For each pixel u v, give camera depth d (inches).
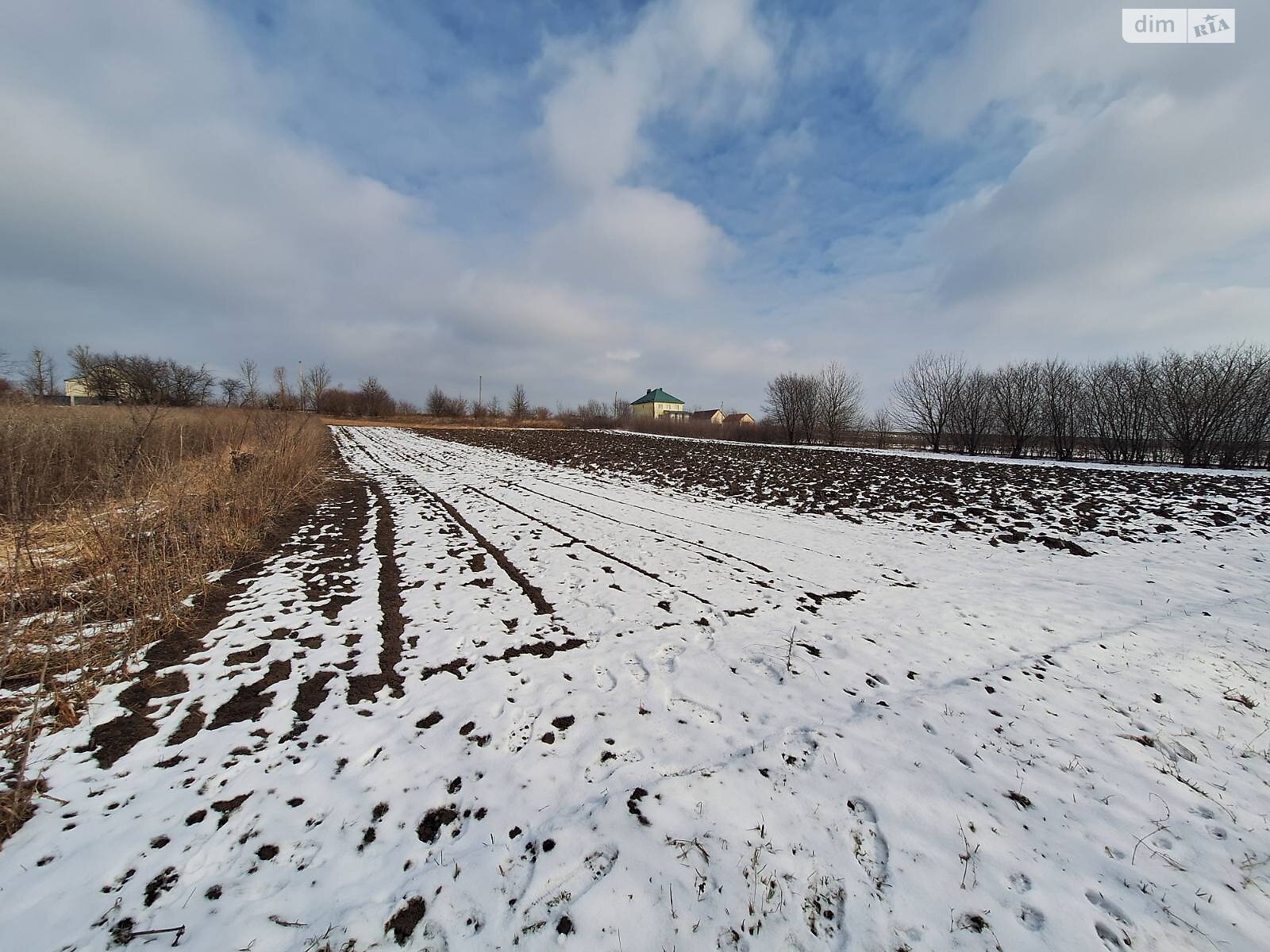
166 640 174.9
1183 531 336.5
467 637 186.7
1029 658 174.6
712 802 108.9
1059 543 315.0
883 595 234.1
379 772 117.2
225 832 99.3
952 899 88.5
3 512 217.8
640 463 746.8
